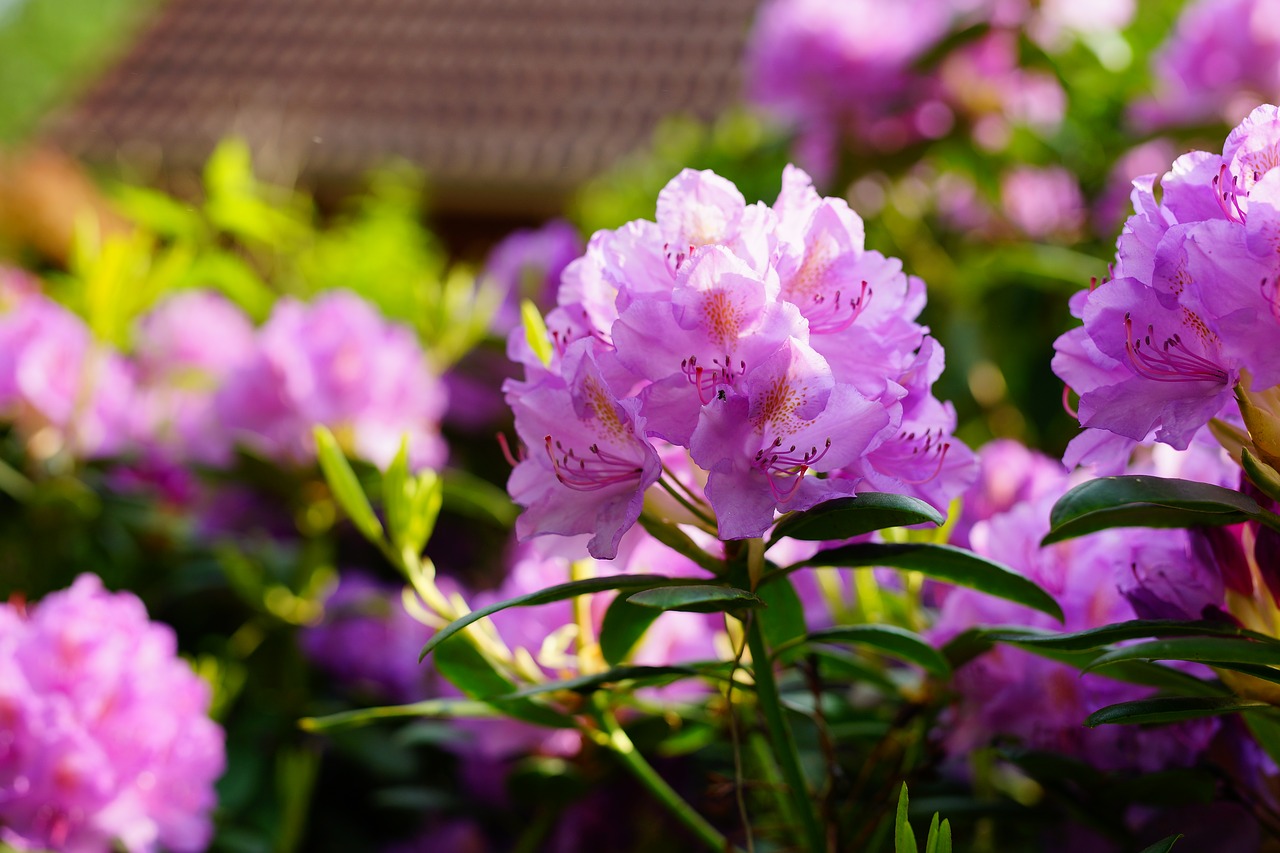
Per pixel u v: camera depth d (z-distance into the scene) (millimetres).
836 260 887
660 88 5441
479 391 1854
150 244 1885
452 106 5477
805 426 863
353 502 1028
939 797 1052
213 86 5902
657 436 863
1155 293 843
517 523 890
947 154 1673
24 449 1569
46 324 1564
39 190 2447
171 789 1135
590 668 1012
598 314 897
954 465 913
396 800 1315
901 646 936
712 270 856
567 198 4613
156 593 1615
